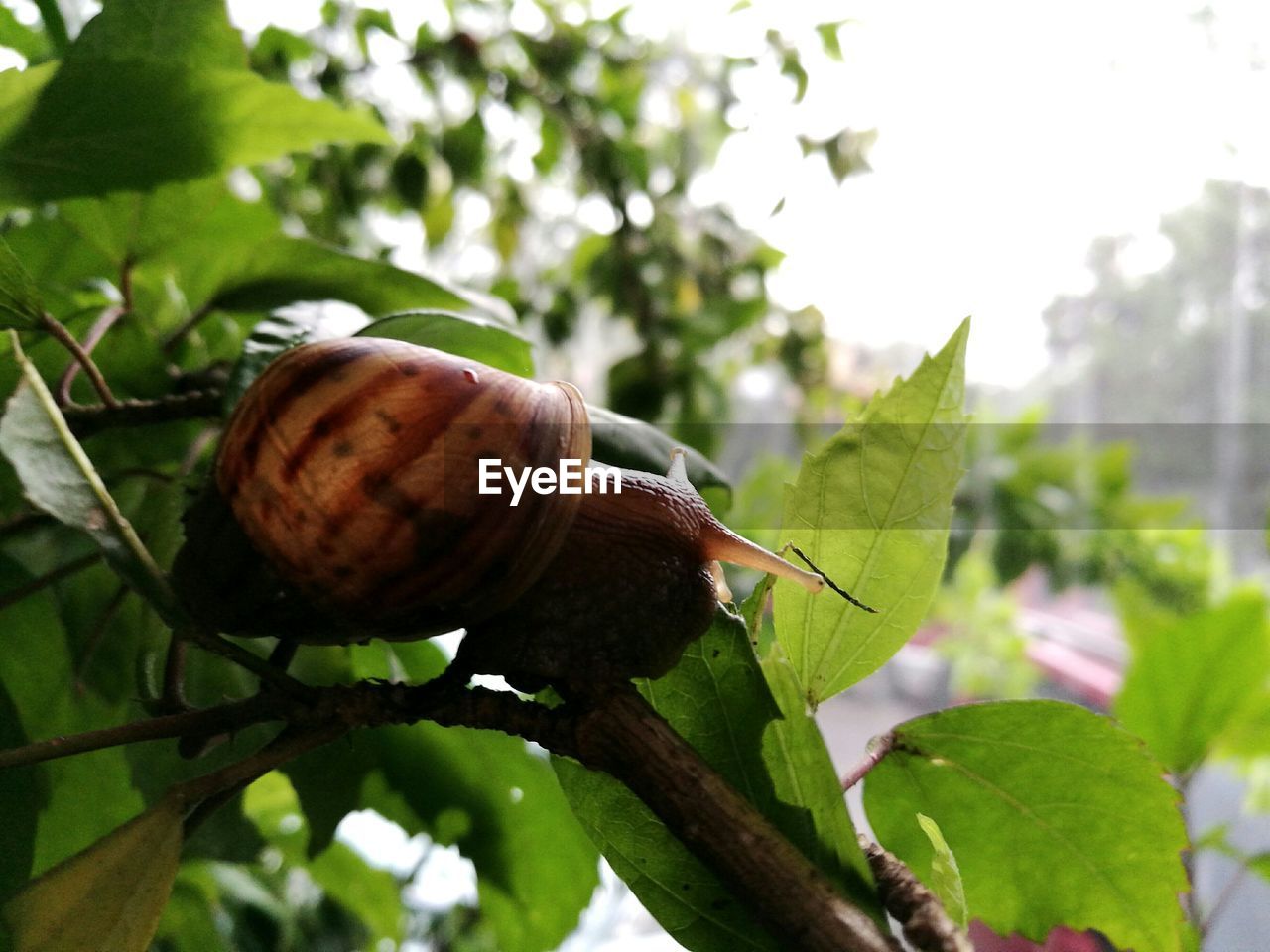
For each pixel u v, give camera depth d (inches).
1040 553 20.3
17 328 6.5
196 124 7.4
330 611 5.4
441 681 5.2
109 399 6.9
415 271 8.4
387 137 8.0
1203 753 10.0
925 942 4.6
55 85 6.8
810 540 5.8
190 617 4.9
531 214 23.2
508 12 19.4
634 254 20.9
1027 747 6.0
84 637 8.2
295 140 7.9
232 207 9.0
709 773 4.8
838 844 4.9
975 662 26.2
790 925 4.6
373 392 5.2
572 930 9.9
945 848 5.0
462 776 9.5
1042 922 6.3
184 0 7.6
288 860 12.7
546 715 4.9
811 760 5.0
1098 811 6.0
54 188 7.4
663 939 16.7
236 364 6.7
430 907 16.0
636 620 5.3
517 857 9.7
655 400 19.2
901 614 5.8
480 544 5.2
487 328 7.0
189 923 10.3
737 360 24.3
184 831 5.0
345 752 8.7
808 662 5.9
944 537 5.7
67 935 4.6
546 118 20.4
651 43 20.9
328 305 7.9
